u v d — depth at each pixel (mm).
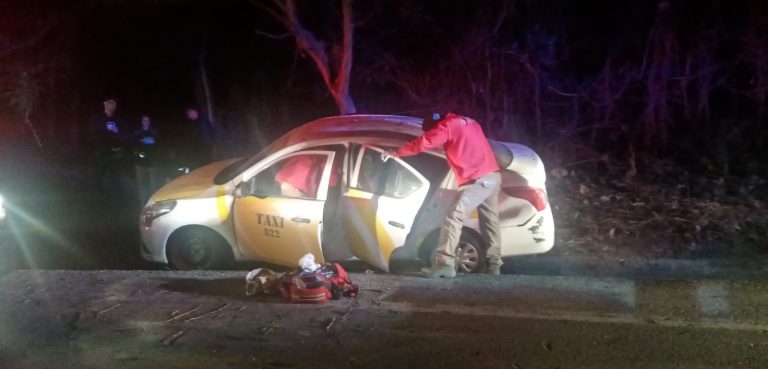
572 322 6445
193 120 14812
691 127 17344
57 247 10953
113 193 14500
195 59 21312
